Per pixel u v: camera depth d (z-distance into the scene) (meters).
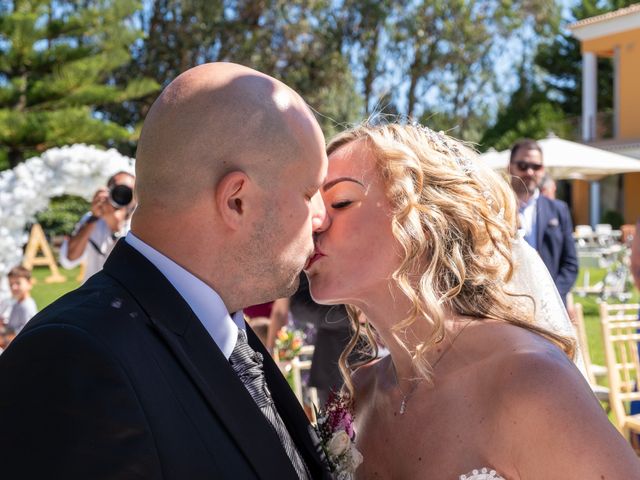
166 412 1.21
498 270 1.60
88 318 1.22
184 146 1.30
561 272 5.05
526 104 31.55
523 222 4.75
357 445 1.75
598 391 4.61
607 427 1.31
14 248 6.39
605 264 12.16
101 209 4.90
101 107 26.38
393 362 1.68
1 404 1.16
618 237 17.28
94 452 1.12
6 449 1.13
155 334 1.28
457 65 30.53
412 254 1.54
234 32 26.41
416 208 1.54
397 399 1.65
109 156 6.58
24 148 17.64
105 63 18.75
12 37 16.75
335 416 1.75
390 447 1.65
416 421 1.58
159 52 26.58
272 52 26.95
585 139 23.69
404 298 1.60
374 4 27.62
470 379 1.49
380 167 1.60
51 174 6.43
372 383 1.81
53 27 17.56
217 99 1.30
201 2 25.97
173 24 26.55
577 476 1.28
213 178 1.31
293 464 1.42
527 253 2.12
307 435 1.56
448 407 1.51
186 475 1.21
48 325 1.19
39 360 1.16
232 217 1.32
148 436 1.16
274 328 4.59
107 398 1.14
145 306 1.29
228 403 1.29
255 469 1.28
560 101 33.66
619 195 24.23
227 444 1.27
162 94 1.33
